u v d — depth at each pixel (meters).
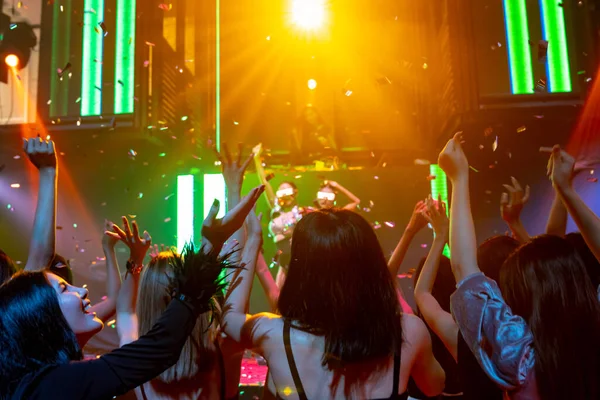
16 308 1.10
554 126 6.66
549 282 1.27
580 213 1.36
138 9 7.04
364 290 1.24
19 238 7.38
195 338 1.49
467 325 1.27
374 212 6.46
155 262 1.60
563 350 1.22
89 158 7.79
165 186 7.71
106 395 1.02
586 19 6.47
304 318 1.26
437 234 1.76
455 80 6.62
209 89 9.38
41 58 7.13
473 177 7.28
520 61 6.54
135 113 6.84
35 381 1.03
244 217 1.37
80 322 1.36
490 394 1.50
